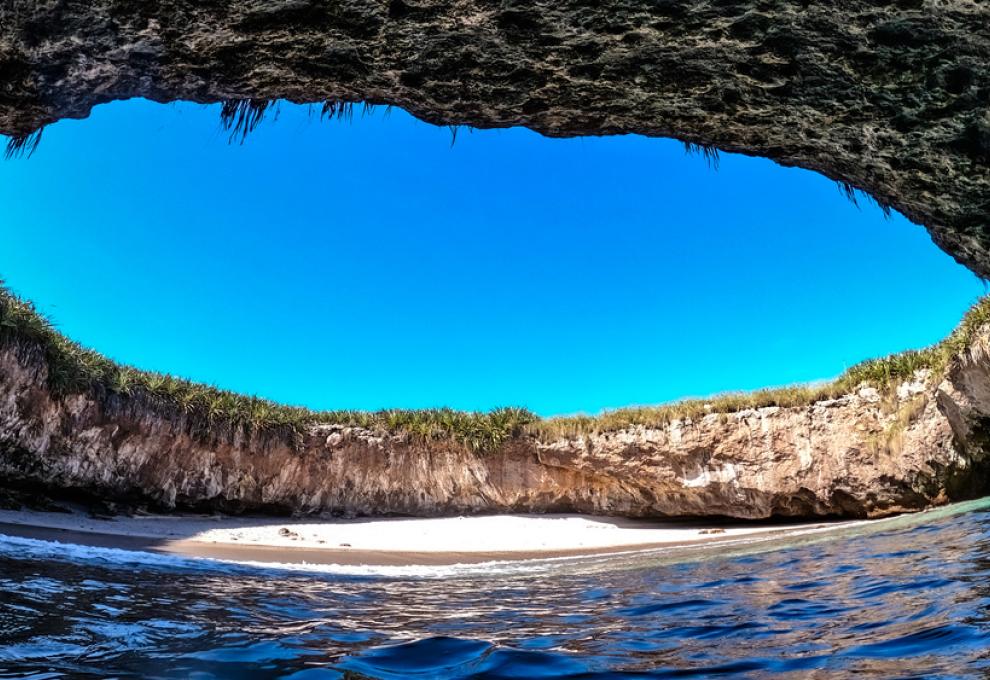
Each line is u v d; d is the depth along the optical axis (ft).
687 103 22.04
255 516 57.82
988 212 23.97
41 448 46.14
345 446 61.57
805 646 11.56
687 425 60.90
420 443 63.46
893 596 15.28
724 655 11.43
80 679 9.52
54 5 17.53
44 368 46.11
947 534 28.94
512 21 18.76
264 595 19.29
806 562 24.98
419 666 11.23
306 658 11.46
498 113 22.72
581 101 22.12
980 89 19.36
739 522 60.90
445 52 19.88
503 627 14.74
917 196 24.75
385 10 18.35
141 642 11.83
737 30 18.88
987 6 16.98
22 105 20.29
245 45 19.21
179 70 19.89
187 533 45.52
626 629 14.16
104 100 20.75
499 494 63.72
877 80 19.90
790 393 60.34
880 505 55.36
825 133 22.85
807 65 19.85
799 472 57.72
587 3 18.12
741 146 24.49
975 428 49.90
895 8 17.61
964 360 48.08
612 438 62.23
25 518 40.91
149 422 51.67
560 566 34.99
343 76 20.77
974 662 9.58
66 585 17.38
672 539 52.90
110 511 49.21
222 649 11.70
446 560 41.16
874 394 56.59
